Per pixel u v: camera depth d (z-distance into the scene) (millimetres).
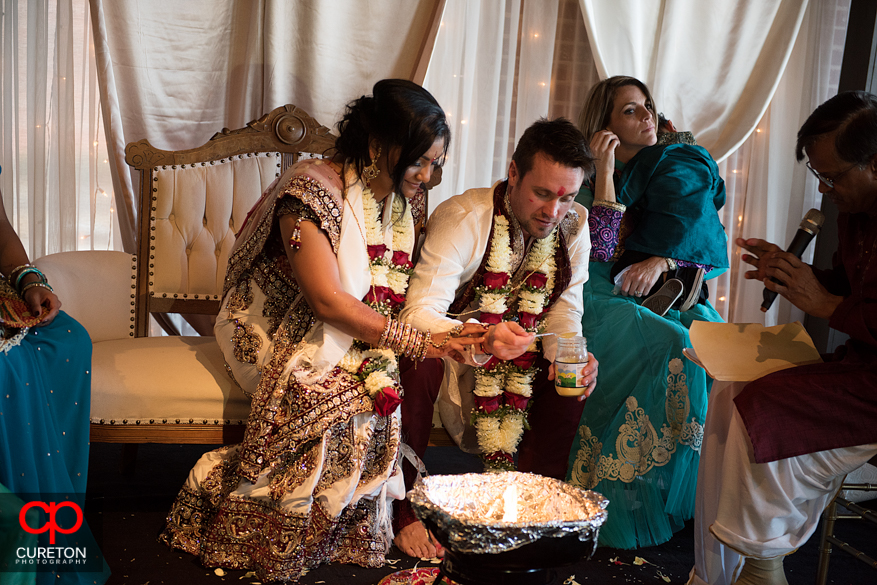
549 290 2350
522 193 2109
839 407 1888
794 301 2055
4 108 3045
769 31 3803
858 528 2762
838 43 4047
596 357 2594
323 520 2051
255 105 3283
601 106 2980
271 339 2182
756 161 4055
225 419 2314
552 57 3654
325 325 2006
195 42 3176
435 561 2217
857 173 1947
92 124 3203
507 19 3594
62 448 2027
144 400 2268
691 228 2770
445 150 2020
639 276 2750
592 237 2729
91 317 2693
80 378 2059
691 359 2184
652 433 2488
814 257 4219
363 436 2064
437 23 3303
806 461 1920
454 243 2201
